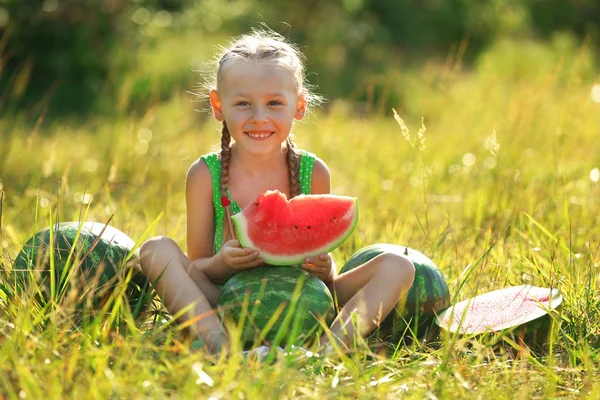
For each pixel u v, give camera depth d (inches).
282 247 192.2
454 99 570.9
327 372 174.6
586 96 391.5
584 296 211.8
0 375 149.6
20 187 328.5
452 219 294.7
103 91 704.4
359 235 278.1
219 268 199.5
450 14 1048.8
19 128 477.7
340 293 199.9
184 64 736.3
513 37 1064.8
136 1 838.5
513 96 497.0
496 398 159.2
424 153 406.0
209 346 177.2
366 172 390.6
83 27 789.9
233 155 221.6
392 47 977.5
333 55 885.8
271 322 173.2
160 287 192.2
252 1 929.5
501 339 192.9
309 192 222.4
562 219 285.7
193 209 219.8
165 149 420.5
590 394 160.6
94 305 195.6
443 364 169.0
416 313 192.7
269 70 208.2
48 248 198.7
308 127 538.6
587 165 364.5
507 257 249.4
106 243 204.7
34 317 182.5
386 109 727.1
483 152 368.5
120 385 148.3
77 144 481.1
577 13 1175.0
